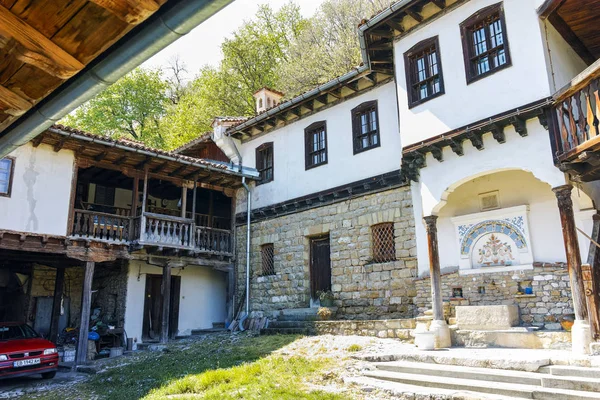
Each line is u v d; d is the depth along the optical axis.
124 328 14.89
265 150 16.94
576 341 7.37
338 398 6.66
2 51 2.27
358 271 13.03
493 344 8.95
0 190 11.77
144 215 14.02
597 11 9.02
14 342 11.02
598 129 7.20
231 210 17.36
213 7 2.10
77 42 2.21
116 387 9.16
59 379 10.83
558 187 8.20
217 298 17.70
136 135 29.44
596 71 7.11
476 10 9.88
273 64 28.09
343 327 11.36
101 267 16.52
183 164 14.46
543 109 8.47
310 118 15.29
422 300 11.27
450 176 9.84
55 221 12.54
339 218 13.88
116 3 1.95
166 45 2.33
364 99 13.77
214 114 26.53
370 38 11.58
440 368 7.48
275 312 14.98
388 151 12.87
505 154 9.04
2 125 2.87
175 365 10.38
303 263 14.61
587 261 8.02
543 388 6.21
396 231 12.41
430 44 10.62
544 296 9.40
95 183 16.62
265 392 7.05
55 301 14.80
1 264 15.66
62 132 11.91
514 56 9.12
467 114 9.62
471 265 10.56
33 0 2.00
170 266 15.07
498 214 10.32
